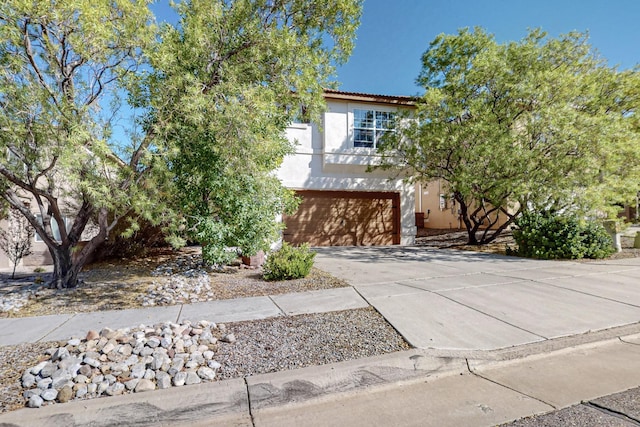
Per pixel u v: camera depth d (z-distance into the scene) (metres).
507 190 10.94
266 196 7.98
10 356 3.69
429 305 5.45
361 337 4.15
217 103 6.76
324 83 9.79
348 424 2.66
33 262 12.08
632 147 9.62
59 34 5.81
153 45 6.63
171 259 10.68
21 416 2.62
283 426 2.66
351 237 14.98
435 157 12.23
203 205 7.71
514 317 4.89
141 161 6.17
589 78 11.25
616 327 4.53
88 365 3.21
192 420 2.76
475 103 11.12
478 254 11.64
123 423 2.68
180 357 3.42
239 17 7.94
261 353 3.69
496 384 3.24
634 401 2.87
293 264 7.59
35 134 5.84
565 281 7.03
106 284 7.35
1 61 5.53
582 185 9.84
